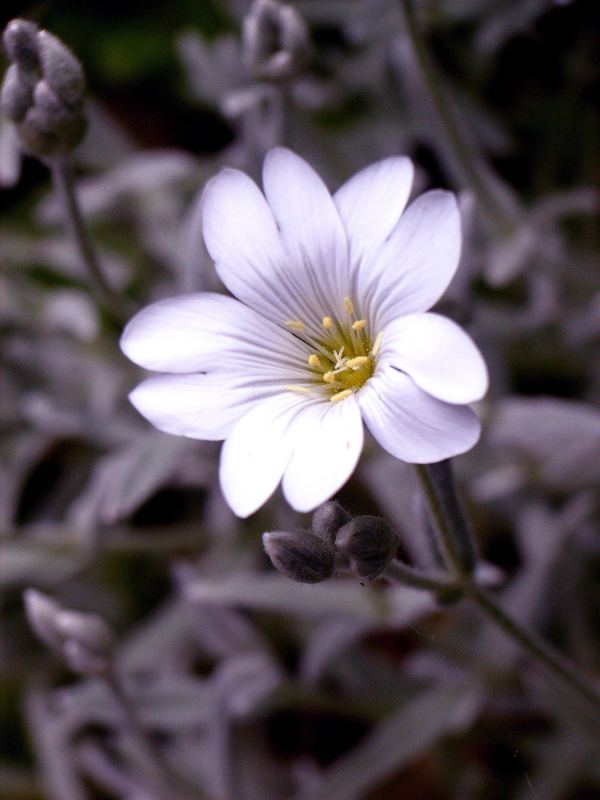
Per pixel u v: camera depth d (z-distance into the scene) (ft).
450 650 0.62
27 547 0.65
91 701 0.63
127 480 0.62
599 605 0.65
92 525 0.63
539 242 0.65
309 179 0.50
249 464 0.48
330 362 0.50
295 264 0.50
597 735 0.60
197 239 0.62
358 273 0.50
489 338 0.65
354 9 0.70
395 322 0.48
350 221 0.50
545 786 0.61
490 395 0.64
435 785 0.66
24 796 0.68
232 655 0.64
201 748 0.65
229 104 0.64
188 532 0.69
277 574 0.66
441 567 0.53
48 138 0.56
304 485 0.47
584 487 0.62
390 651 0.68
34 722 0.68
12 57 0.55
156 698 0.63
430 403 0.47
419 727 0.61
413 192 0.70
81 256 0.58
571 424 0.60
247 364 0.50
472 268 0.61
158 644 0.66
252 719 0.65
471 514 0.65
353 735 0.67
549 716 0.63
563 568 0.63
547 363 0.69
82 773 0.68
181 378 0.49
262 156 0.66
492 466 0.63
